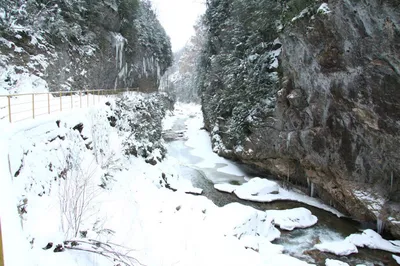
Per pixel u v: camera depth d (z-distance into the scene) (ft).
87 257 18.01
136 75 104.22
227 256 27.48
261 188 54.75
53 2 63.41
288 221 41.93
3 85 47.21
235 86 78.02
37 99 50.55
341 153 44.78
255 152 66.85
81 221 20.39
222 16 99.60
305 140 51.65
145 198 37.29
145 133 63.26
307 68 47.47
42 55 57.06
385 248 35.17
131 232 25.17
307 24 43.14
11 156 19.83
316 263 32.17
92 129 40.65
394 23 30.27
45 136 28.17
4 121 26.58
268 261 28.66
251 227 36.32
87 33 74.74
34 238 16.26
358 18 34.30
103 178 33.50
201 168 73.77
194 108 229.04
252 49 74.54
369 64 35.17
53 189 24.14
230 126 78.84
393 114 34.42
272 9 67.15
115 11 86.12
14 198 16.17
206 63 119.55
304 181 58.34
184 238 28.78
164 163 65.62
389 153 37.70
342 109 42.52
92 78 73.15
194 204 40.70
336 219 45.24
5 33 50.72
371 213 40.93
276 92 63.62
